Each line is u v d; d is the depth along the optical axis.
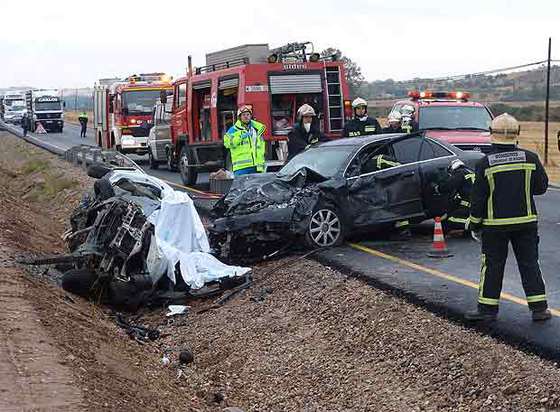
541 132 48.41
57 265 12.02
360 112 15.09
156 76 33.94
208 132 22.06
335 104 19.14
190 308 10.77
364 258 11.02
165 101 25.30
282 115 19.05
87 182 21.92
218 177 17.05
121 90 32.91
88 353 7.43
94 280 10.74
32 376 6.17
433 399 6.82
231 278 11.11
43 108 65.62
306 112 14.50
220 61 21.42
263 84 18.73
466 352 7.20
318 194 11.73
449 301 8.43
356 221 11.98
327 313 9.23
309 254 11.52
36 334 7.27
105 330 9.15
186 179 22.45
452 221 12.48
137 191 11.30
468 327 7.67
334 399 7.50
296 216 11.57
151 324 10.41
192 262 11.08
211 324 10.09
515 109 67.44
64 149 41.03
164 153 27.69
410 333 7.95
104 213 10.75
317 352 8.48
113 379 6.86
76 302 10.21
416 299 8.60
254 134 14.23
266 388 8.16
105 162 22.03
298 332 9.10
